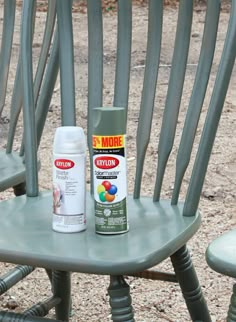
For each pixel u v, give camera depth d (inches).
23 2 91.2
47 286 129.8
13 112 105.2
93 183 84.4
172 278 91.2
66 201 79.9
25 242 77.4
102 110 77.8
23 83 91.0
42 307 98.3
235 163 179.0
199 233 146.1
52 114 209.0
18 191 100.7
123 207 79.1
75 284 129.9
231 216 153.8
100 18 92.5
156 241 76.6
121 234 79.1
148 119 89.8
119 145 78.4
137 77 237.0
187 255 87.7
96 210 79.4
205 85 85.8
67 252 74.4
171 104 88.4
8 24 106.2
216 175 172.6
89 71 92.8
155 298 125.3
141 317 119.6
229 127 201.0
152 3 89.3
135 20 308.7
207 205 158.6
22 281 131.2
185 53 87.9
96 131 78.2
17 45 261.4
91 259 72.6
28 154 91.7
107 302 124.2
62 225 80.0
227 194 163.6
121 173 78.8
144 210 86.8
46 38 100.8
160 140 89.0
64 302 103.4
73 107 93.2
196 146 184.5
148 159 179.0
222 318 118.4
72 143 79.7
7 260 75.5
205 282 129.2
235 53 82.4
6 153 106.3
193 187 84.0
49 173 174.7
